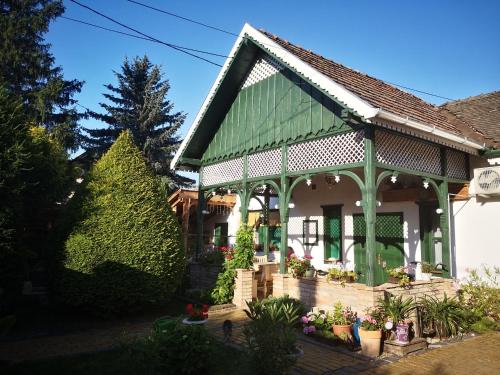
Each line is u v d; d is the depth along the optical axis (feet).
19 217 23.89
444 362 20.01
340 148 27.73
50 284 27.37
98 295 25.95
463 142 29.50
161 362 16.96
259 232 53.83
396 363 19.76
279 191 32.42
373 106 23.71
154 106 91.76
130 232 27.32
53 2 62.44
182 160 42.91
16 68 59.16
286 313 22.16
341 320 23.06
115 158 29.22
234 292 32.71
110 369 18.17
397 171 27.22
